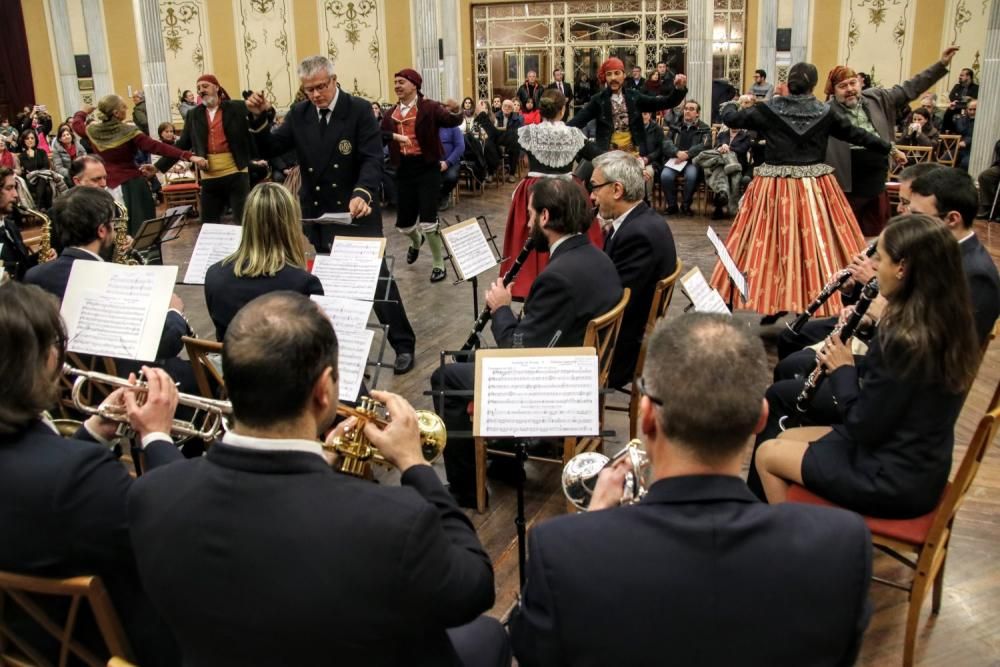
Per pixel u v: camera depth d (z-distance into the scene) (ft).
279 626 3.98
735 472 4.12
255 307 4.42
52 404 5.33
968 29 39.11
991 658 7.45
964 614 8.06
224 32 44.91
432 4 37.24
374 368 14.34
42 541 4.86
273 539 4.03
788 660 3.80
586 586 3.86
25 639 5.32
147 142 20.97
